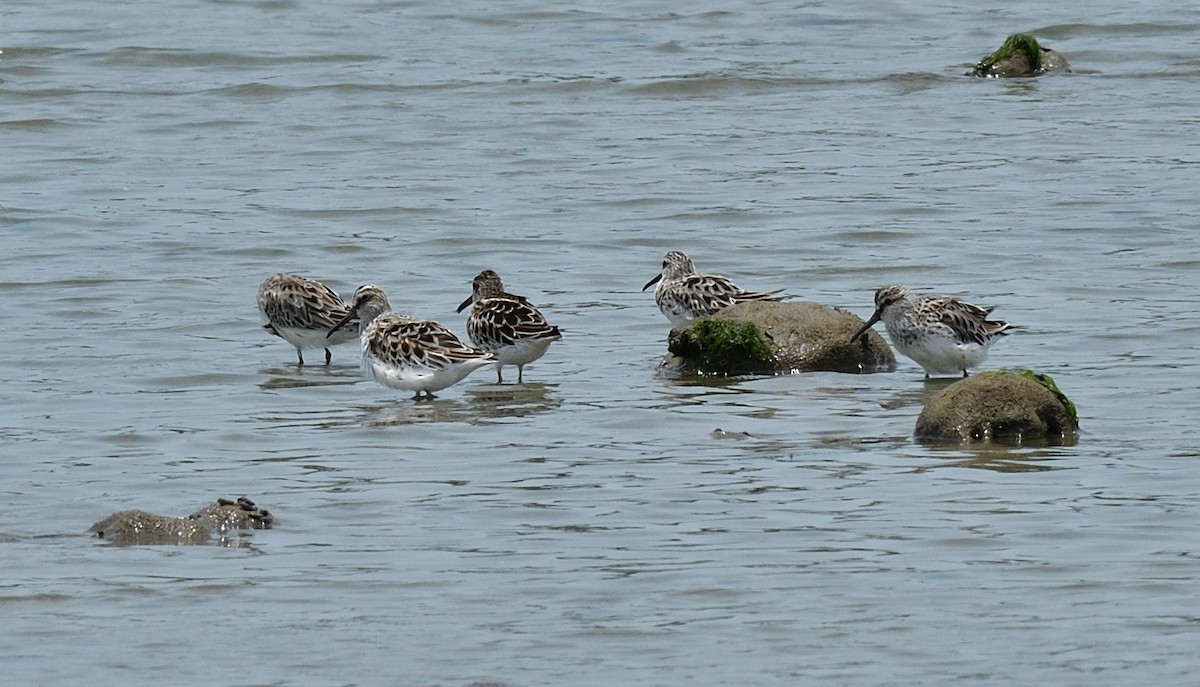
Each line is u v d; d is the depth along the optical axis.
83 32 44.91
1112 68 42.22
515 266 27.19
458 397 20.06
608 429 18.50
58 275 26.12
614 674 12.06
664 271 23.92
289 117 37.62
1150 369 20.77
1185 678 11.88
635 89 39.97
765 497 15.95
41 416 19.11
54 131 36.34
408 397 20.11
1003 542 14.61
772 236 28.81
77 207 30.52
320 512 15.68
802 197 31.22
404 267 27.12
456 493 16.20
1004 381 17.98
